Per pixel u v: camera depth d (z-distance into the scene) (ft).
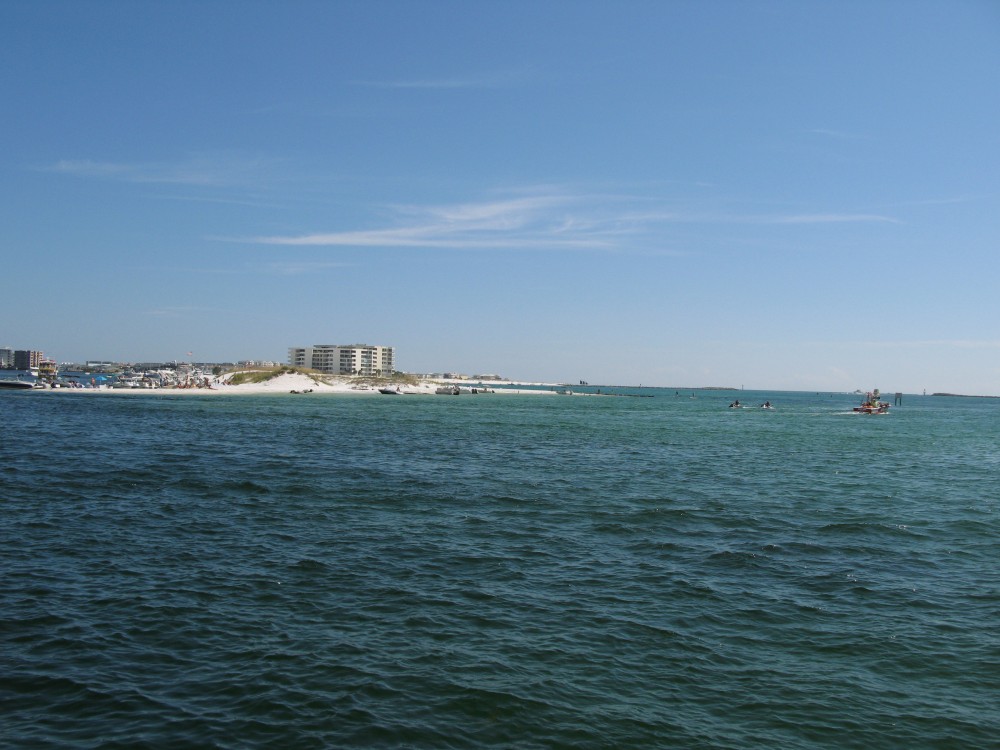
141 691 42.57
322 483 120.47
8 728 37.93
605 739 38.68
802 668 48.42
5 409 306.14
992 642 53.52
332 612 56.70
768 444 225.56
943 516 104.12
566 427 287.07
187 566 68.59
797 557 77.71
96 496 103.40
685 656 49.88
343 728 38.78
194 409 353.31
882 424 377.09
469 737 38.37
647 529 90.12
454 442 205.26
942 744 39.24
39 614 54.44
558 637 52.65
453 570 69.46
